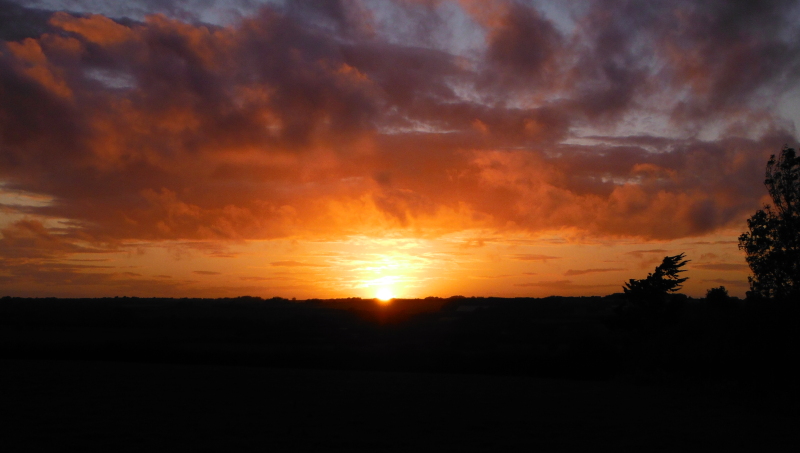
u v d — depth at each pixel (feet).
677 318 211.82
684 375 150.10
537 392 125.39
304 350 237.04
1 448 57.31
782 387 119.65
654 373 157.99
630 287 223.92
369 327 337.52
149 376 142.92
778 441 68.03
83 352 218.18
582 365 199.00
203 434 66.49
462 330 312.71
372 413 86.12
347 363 214.90
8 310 361.30
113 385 119.14
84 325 321.93
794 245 128.47
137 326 326.44
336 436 67.00
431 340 284.82
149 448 58.44
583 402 106.42
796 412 93.15
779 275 130.21
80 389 110.01
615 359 198.70
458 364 211.61
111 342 237.66
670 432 73.20
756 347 127.65
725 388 127.44
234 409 87.81
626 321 220.84
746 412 94.68
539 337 282.56
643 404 104.53
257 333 306.76
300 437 65.92
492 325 324.39
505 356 219.00
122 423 72.95
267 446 60.49
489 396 114.21
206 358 215.51
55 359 206.80
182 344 252.42
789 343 120.98
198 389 115.96
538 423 79.15
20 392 103.45
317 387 126.21
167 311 411.13
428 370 206.59
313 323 352.49
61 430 67.41
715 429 76.18
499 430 73.05
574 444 64.39
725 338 141.79
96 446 58.95
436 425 76.02
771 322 125.49
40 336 261.44
